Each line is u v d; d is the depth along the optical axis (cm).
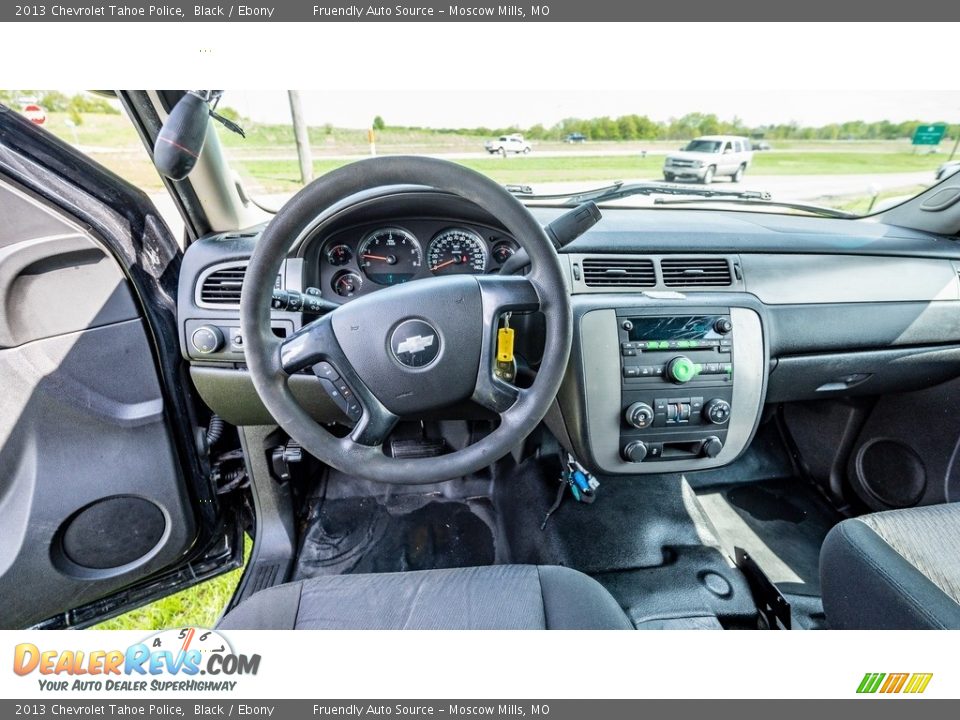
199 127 90
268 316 81
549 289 83
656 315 118
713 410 120
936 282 137
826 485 177
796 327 131
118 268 111
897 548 83
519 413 88
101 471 118
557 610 87
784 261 131
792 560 149
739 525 163
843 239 139
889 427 159
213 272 118
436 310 85
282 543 154
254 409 129
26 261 101
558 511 155
